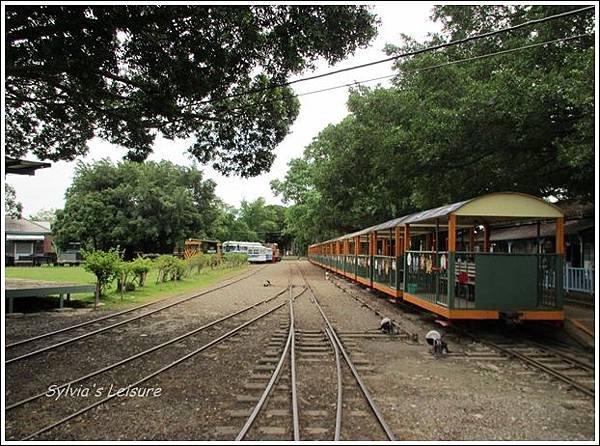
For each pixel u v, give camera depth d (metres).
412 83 17.39
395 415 5.92
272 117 13.25
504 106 11.86
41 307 16.02
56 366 8.34
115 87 11.75
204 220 59.03
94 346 10.02
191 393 6.79
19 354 9.20
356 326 12.59
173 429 5.44
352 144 23.00
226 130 13.60
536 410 6.13
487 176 15.69
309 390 6.90
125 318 13.99
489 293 10.50
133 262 22.52
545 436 5.27
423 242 19.12
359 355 9.16
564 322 11.14
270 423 5.61
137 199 51.62
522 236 20.44
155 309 15.93
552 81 11.25
